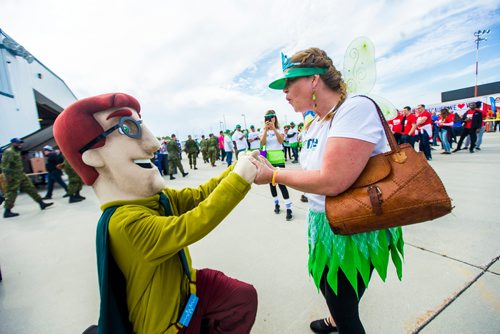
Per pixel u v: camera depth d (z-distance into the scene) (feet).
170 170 28.07
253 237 10.11
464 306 5.42
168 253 2.86
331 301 3.82
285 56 3.59
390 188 2.88
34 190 17.60
